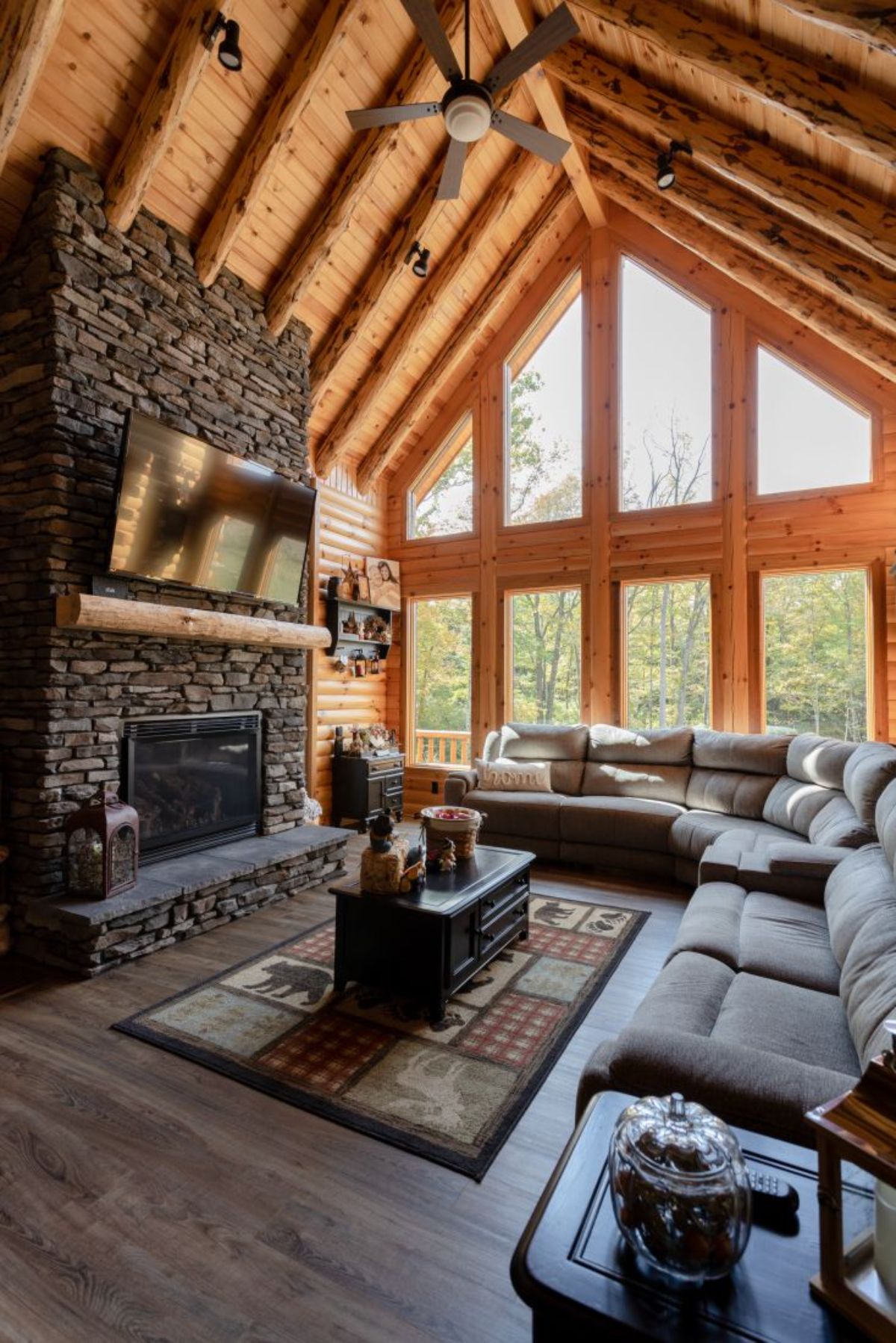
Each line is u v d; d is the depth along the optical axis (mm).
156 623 3535
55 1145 1921
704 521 5660
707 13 3104
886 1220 800
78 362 3332
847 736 5207
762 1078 1332
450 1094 2176
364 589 6438
